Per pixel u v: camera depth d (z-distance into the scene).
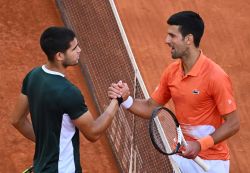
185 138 23.19
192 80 22.16
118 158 31.28
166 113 22.58
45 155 19.45
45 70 19.53
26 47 37.41
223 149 23.47
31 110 19.78
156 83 39.38
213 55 43.38
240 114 38.50
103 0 34.44
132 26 43.78
